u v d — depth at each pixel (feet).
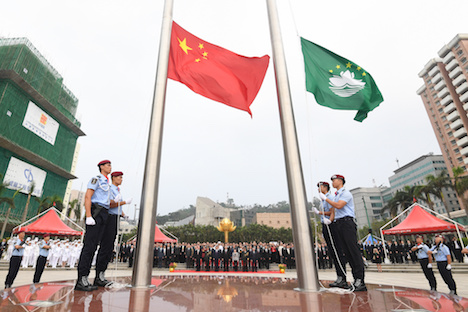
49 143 166.40
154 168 15.80
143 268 14.14
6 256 66.95
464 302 10.20
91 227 13.35
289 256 69.62
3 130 133.80
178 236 191.01
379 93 21.26
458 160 218.79
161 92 17.62
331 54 22.02
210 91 22.27
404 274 60.13
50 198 149.07
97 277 14.37
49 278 43.32
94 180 13.98
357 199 351.05
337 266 15.94
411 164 289.74
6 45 145.18
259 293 12.37
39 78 153.48
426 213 63.36
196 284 15.88
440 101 233.14
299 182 14.94
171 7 20.31
